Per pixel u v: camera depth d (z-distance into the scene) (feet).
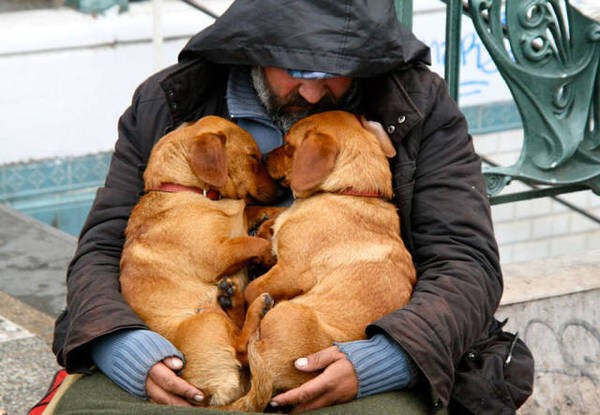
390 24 14.69
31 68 32.07
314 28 14.61
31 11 33.63
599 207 38.17
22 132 32.42
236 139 15.71
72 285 15.30
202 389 13.83
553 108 20.13
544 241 37.81
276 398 13.37
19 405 19.76
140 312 14.75
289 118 16.24
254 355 13.34
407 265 14.97
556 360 19.72
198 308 14.75
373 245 14.79
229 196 15.71
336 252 14.70
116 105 33.63
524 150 20.29
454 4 19.39
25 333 22.76
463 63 34.96
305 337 13.70
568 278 20.42
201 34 15.34
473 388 14.74
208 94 16.49
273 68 15.65
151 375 13.74
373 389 13.65
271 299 14.21
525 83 19.88
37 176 32.89
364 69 14.73
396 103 15.39
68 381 14.90
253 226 16.10
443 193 15.44
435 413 14.21
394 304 14.49
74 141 33.22
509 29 19.56
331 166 14.97
